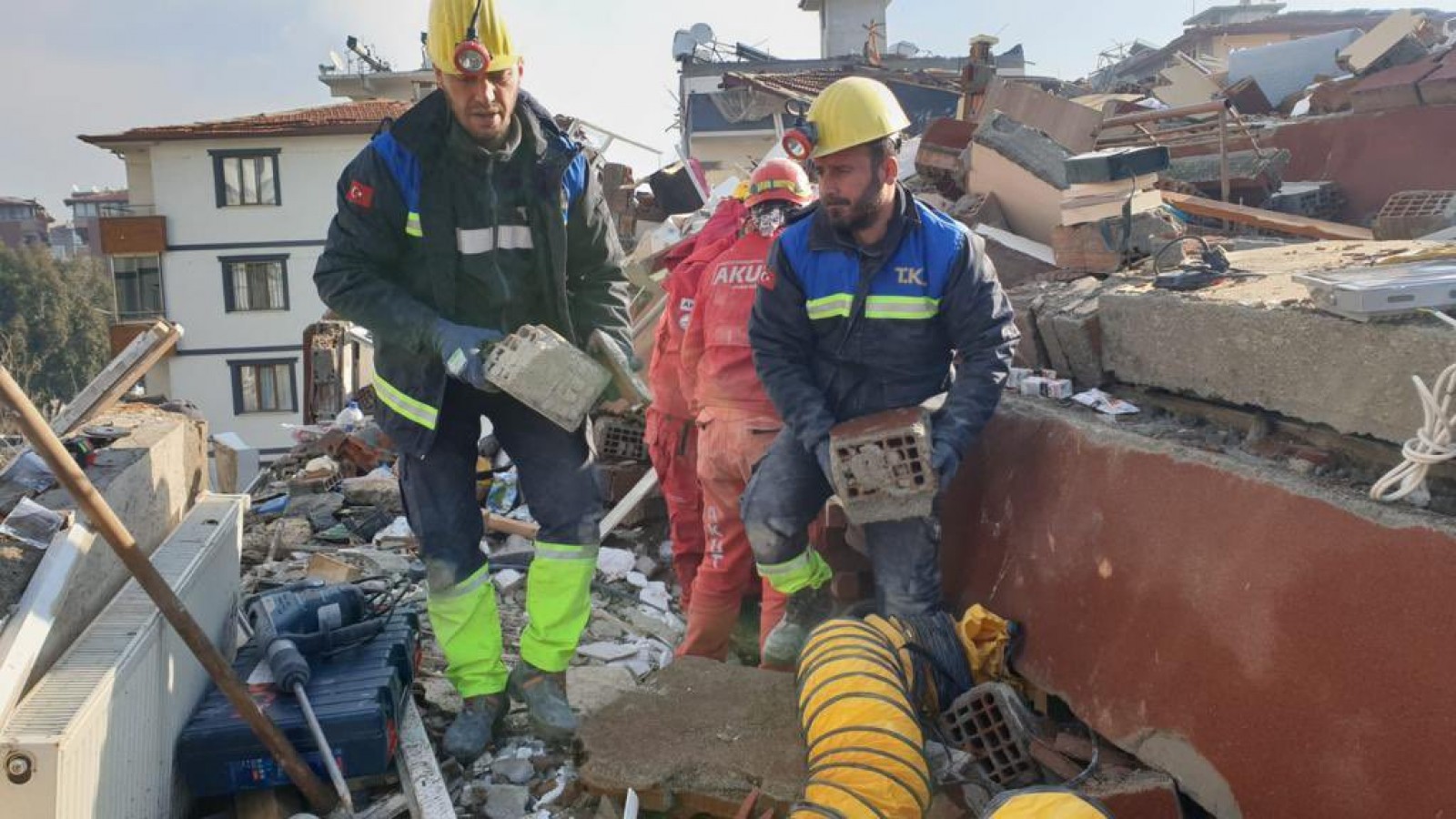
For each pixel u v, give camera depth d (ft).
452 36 10.30
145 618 9.86
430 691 13.23
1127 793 9.05
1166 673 9.34
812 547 14.40
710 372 13.58
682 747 10.52
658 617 15.97
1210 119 38.70
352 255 11.18
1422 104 27.27
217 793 10.51
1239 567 8.90
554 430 11.92
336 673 11.55
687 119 89.15
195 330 93.71
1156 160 16.38
